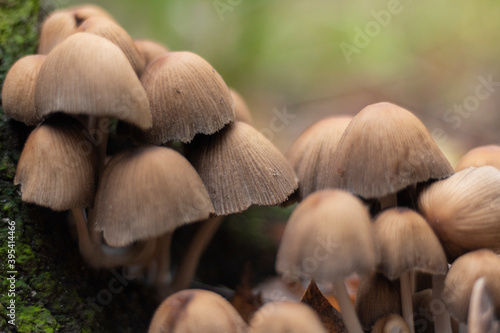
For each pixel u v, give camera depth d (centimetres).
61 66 24
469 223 24
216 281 32
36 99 25
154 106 25
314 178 27
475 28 62
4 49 29
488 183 24
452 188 24
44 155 25
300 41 60
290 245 23
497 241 24
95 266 27
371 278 25
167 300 24
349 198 23
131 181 25
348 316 25
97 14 28
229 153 26
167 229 24
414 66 59
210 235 29
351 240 23
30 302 26
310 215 23
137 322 28
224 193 26
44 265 27
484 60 59
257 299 30
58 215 27
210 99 26
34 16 30
